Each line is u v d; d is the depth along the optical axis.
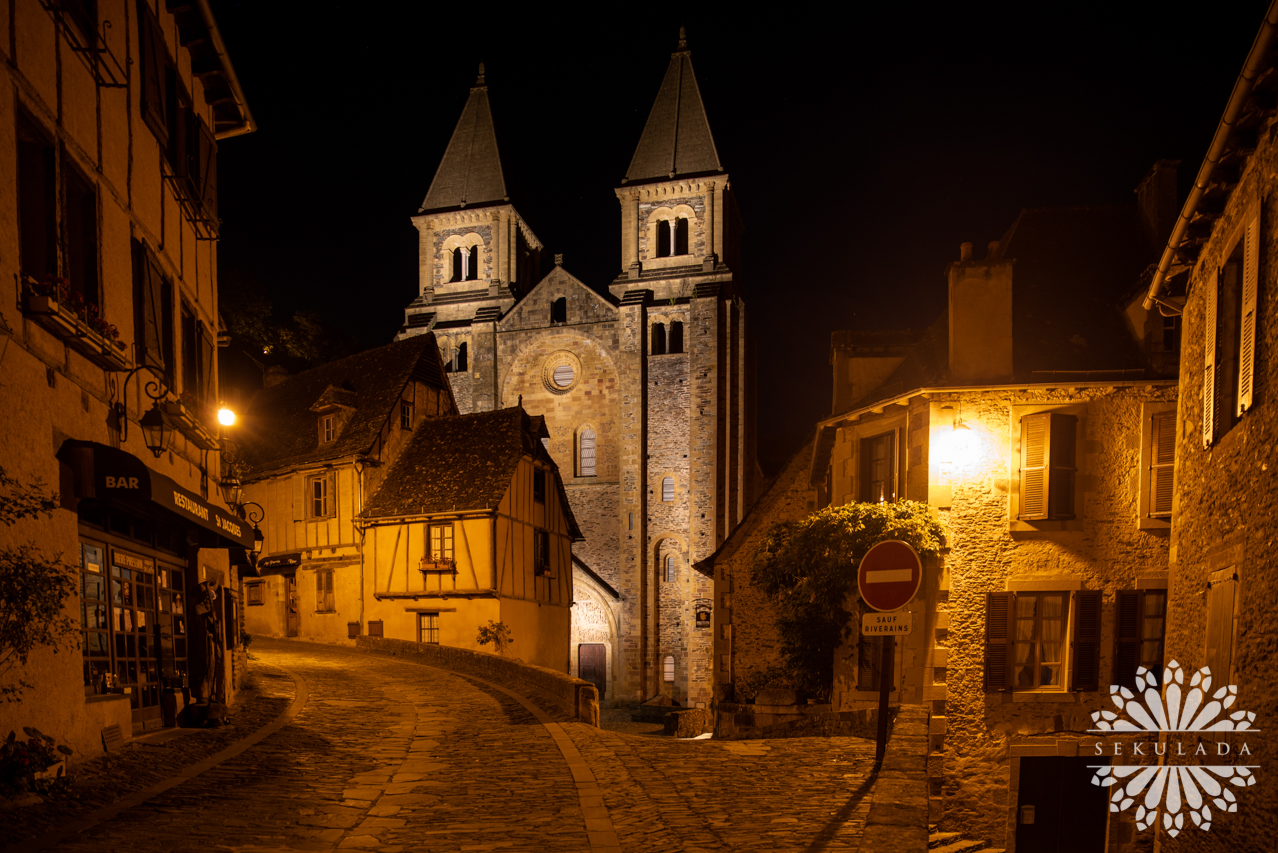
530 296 51.66
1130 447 14.49
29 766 7.07
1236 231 8.45
